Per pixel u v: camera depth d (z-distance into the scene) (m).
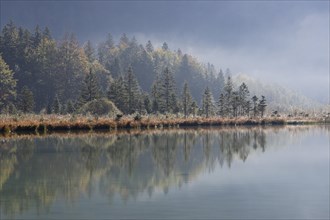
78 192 17.52
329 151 32.53
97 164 25.00
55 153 30.06
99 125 62.66
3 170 22.69
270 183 19.67
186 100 103.19
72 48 155.38
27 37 160.62
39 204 15.62
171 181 19.98
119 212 14.65
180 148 34.28
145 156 28.91
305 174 21.94
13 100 129.75
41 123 57.12
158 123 72.19
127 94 97.75
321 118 100.50
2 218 13.94
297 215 14.37
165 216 14.20
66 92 149.12
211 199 16.52
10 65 151.38
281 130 63.78
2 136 46.19
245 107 105.69
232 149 33.72
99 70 157.25
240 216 14.22
